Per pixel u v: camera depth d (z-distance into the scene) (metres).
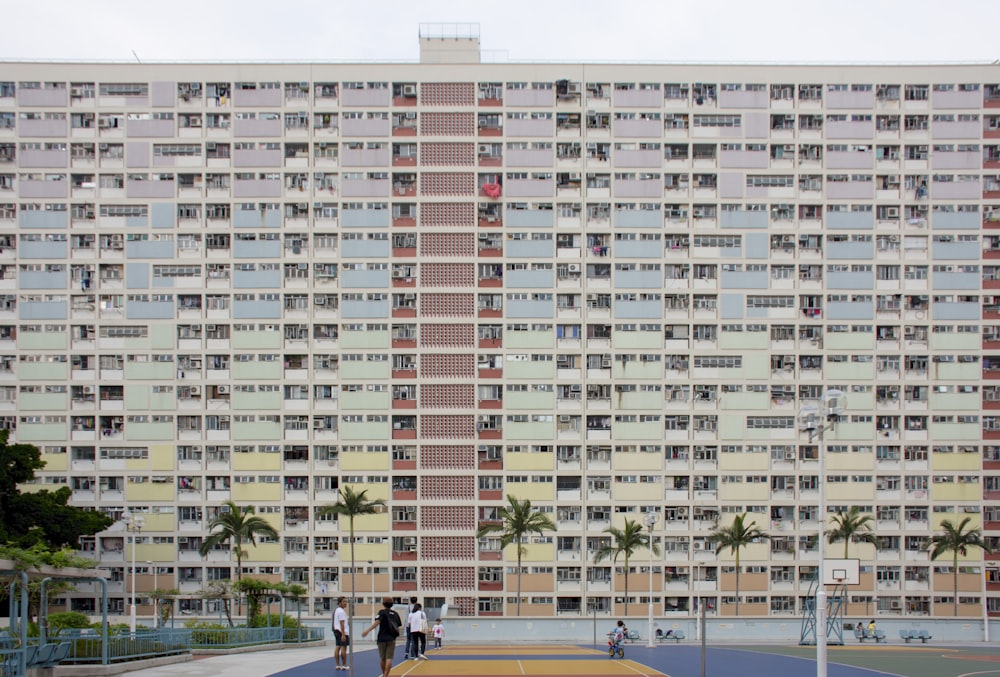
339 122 99.94
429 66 100.69
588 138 100.50
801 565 97.25
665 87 101.12
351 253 98.94
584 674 41.19
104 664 38.97
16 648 35.97
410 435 97.56
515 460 97.50
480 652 57.09
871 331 99.81
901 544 98.06
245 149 99.56
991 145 101.25
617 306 99.19
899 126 101.25
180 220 99.06
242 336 98.06
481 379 98.25
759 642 81.12
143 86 99.88
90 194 99.00
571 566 96.50
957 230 100.62
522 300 99.00
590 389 98.56
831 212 100.62
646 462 97.94
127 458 96.94
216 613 93.88
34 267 98.38
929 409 99.38
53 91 99.50
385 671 34.81
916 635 84.75
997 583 97.50
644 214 100.00
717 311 99.50
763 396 99.00
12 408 97.06
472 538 96.56
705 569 97.19
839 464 98.69
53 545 82.75
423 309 98.75
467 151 100.12
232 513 87.38
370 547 96.25
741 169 100.62
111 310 98.12
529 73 100.88
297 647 61.75
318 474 96.88
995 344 99.81
